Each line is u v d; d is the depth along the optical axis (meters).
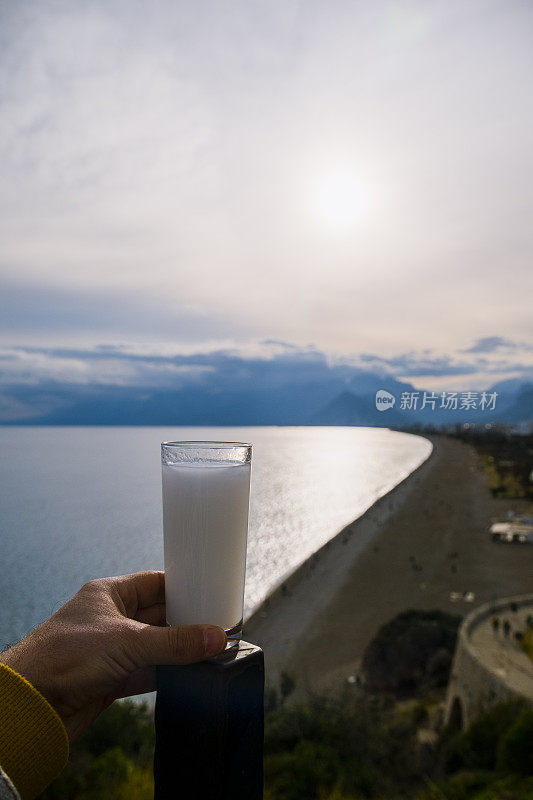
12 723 0.54
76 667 0.63
